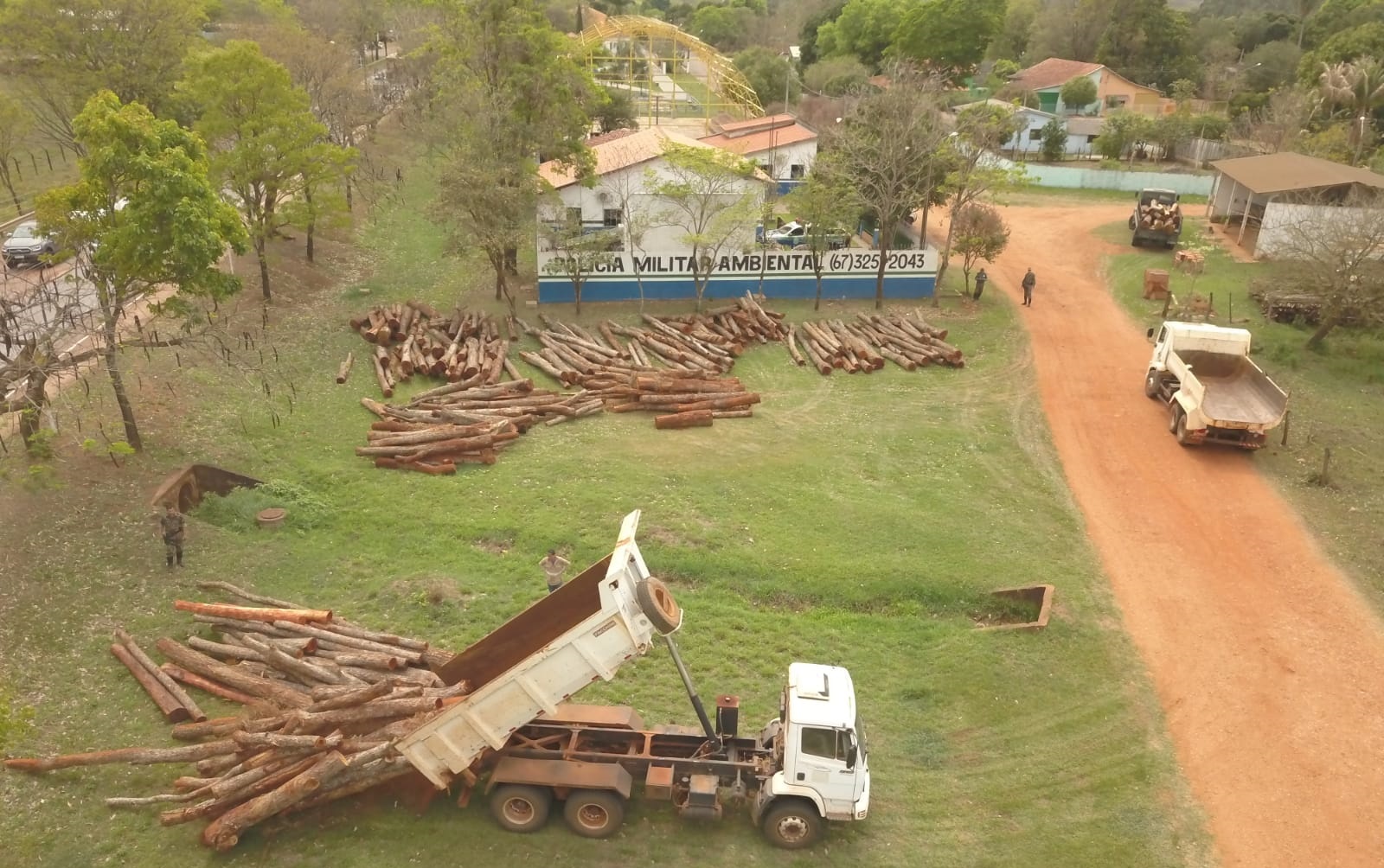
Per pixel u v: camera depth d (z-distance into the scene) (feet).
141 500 71.31
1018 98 251.60
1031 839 47.55
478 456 85.15
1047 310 134.41
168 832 44.62
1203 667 61.26
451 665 49.57
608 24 242.99
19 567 61.72
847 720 43.52
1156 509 81.30
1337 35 231.71
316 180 120.16
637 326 122.11
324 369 103.14
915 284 137.90
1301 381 106.73
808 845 45.75
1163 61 296.10
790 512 78.64
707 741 47.34
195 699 53.42
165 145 71.20
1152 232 160.04
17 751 48.93
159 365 93.66
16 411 69.97
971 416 100.07
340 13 250.16
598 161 147.43
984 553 73.51
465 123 122.83
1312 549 75.20
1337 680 60.23
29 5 128.26
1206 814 49.62
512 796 44.65
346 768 43.93
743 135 198.70
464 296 132.05
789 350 116.98
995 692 58.54
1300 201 150.82
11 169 161.27
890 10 292.40
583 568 69.51
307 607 63.31
